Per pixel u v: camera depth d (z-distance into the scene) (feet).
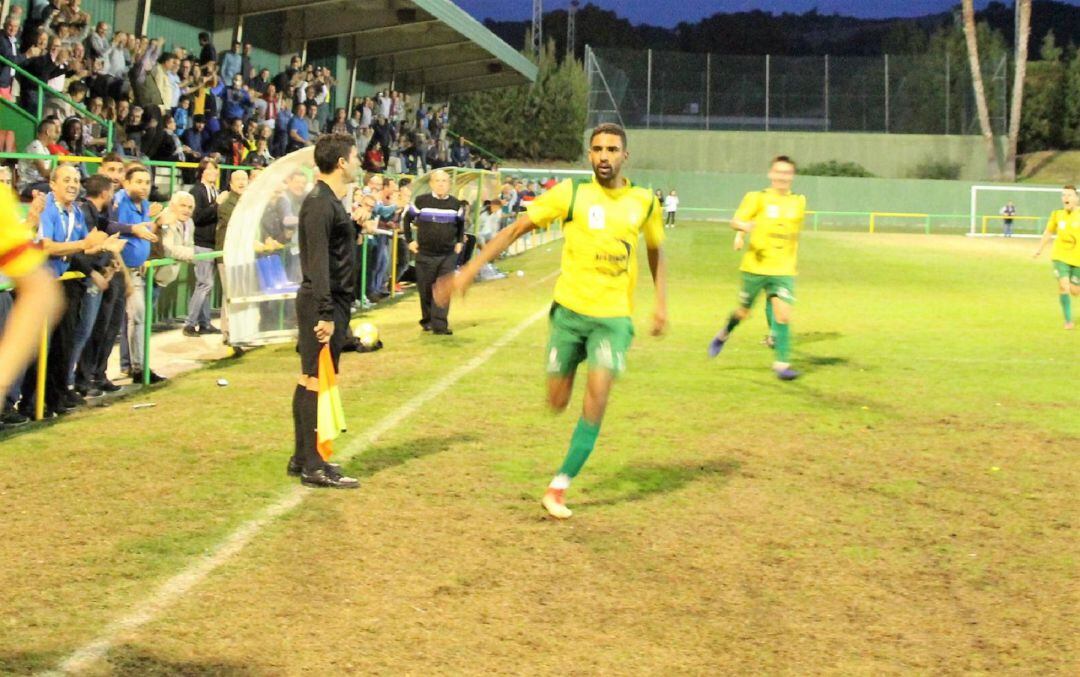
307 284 21.26
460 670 13.76
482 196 72.23
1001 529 19.74
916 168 206.28
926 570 17.62
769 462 24.18
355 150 21.53
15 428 26.30
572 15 213.46
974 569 17.69
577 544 18.56
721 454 24.82
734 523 19.84
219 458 23.72
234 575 16.83
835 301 59.26
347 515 19.86
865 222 196.54
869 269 83.46
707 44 351.67
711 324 48.24
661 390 32.30
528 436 26.20
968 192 195.31
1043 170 216.74
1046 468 23.99
